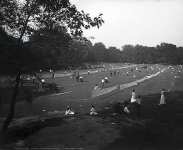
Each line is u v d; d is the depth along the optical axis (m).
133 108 33.97
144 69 153.75
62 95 51.38
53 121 26.69
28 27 21.14
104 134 21.75
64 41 22.17
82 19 22.14
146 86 67.38
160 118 28.61
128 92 57.34
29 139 20.19
